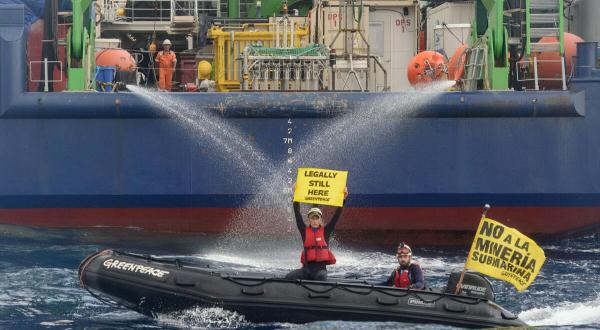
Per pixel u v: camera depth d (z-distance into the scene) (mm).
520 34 39000
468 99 35469
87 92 35500
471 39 39938
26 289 28438
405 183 35875
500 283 30094
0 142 35750
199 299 24719
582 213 36562
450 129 35812
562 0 38281
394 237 37031
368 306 24141
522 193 36031
